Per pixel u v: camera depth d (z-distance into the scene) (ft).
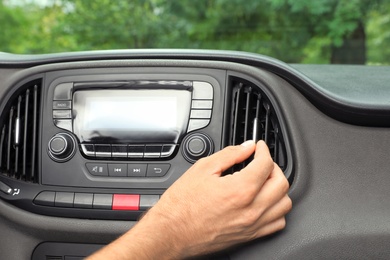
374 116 3.15
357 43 23.54
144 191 3.23
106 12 27.32
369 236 3.10
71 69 3.38
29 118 3.46
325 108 3.22
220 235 2.73
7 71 3.52
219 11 25.44
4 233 3.44
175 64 3.28
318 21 23.61
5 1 29.55
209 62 3.28
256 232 2.82
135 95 3.30
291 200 3.14
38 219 3.33
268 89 3.26
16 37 29.66
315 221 3.12
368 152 3.19
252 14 24.85
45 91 3.39
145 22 26.61
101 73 3.34
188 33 26.02
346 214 3.12
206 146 3.18
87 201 3.26
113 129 3.28
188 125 3.24
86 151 3.29
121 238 2.68
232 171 3.18
